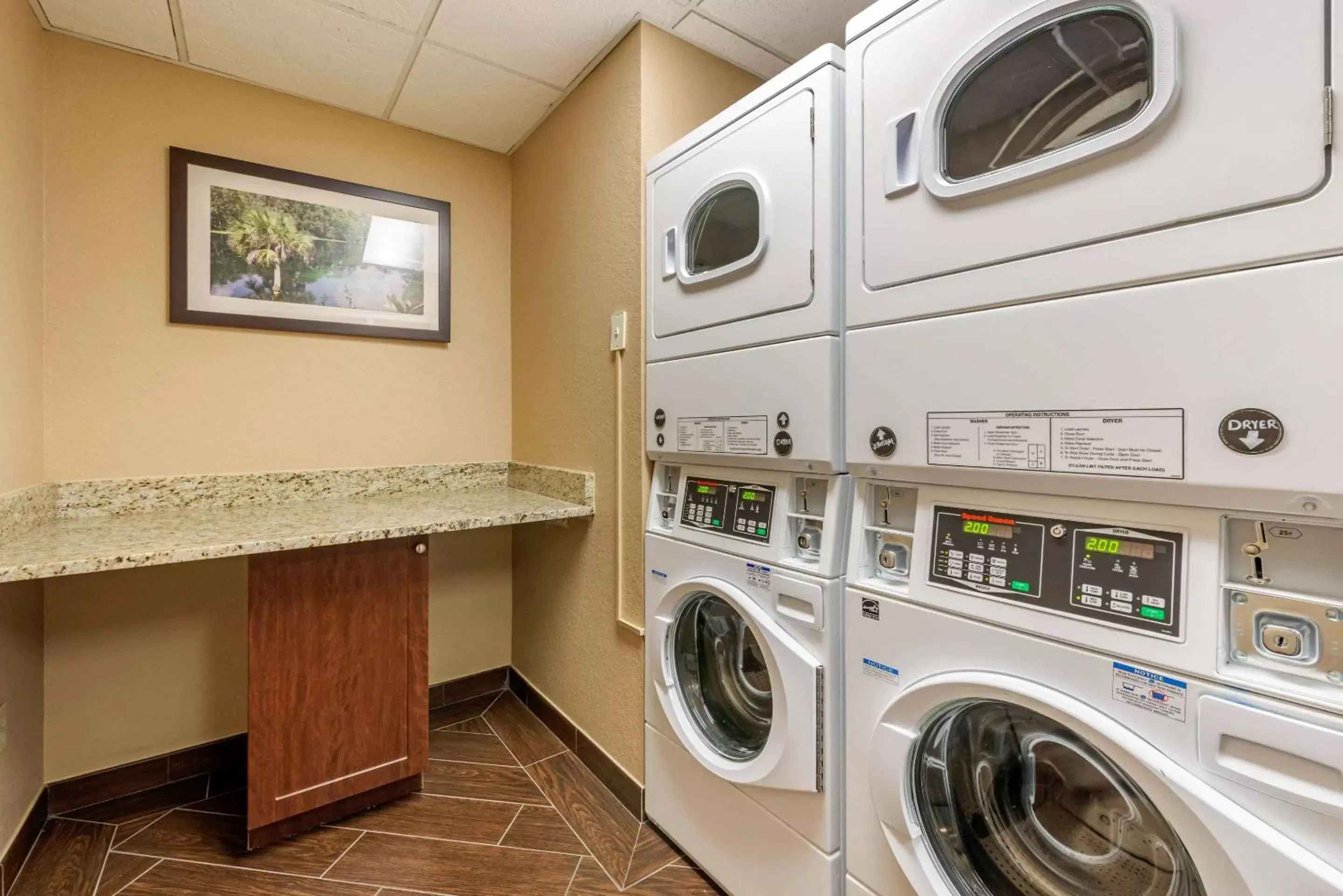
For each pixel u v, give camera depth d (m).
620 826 1.65
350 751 1.64
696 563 1.45
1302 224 0.62
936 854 0.98
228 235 1.89
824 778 1.13
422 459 2.29
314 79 1.90
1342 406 0.60
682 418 1.49
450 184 2.31
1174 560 0.73
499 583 2.49
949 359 0.93
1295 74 0.62
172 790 1.80
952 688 0.91
